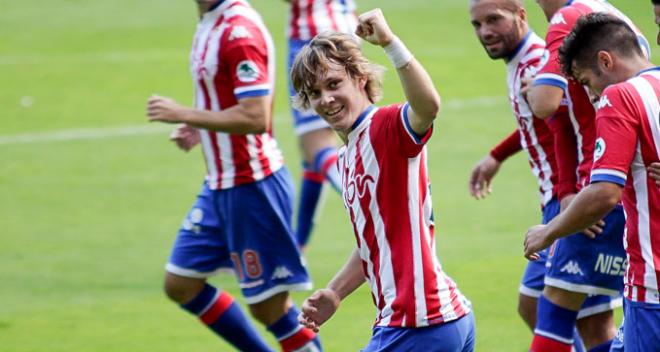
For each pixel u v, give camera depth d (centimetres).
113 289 2764
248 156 2048
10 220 3434
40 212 3528
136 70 5862
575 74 1508
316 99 1450
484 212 3450
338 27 3256
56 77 5712
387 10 7331
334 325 2448
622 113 1401
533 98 1841
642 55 1485
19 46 6519
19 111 5066
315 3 3247
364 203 1455
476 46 6312
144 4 7744
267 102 2000
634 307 1462
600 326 1989
